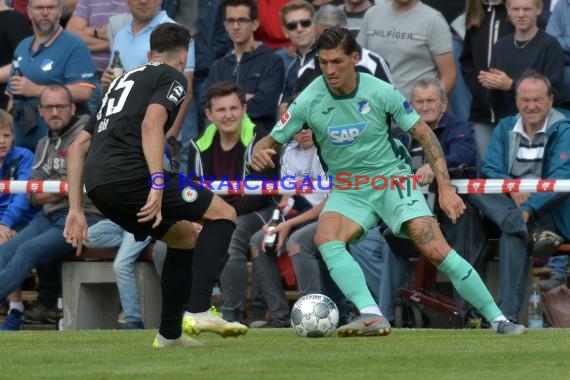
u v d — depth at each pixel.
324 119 22.11
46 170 32.09
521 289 27.67
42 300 32.53
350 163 22.39
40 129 34.50
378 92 21.91
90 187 18.97
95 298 32.41
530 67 31.61
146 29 34.44
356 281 22.38
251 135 30.23
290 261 29.95
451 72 33.69
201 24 36.03
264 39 36.75
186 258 19.91
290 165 30.48
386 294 28.45
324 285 29.31
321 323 22.47
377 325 22.23
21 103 34.62
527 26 31.62
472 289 22.62
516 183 27.73
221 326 19.48
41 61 34.78
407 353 18.59
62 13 39.00
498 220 27.62
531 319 29.47
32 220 31.97
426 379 15.20
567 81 32.09
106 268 31.58
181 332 20.31
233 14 33.69
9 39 37.50
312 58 33.25
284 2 36.78
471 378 15.33
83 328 31.97
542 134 29.08
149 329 28.83
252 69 33.88
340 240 22.44
